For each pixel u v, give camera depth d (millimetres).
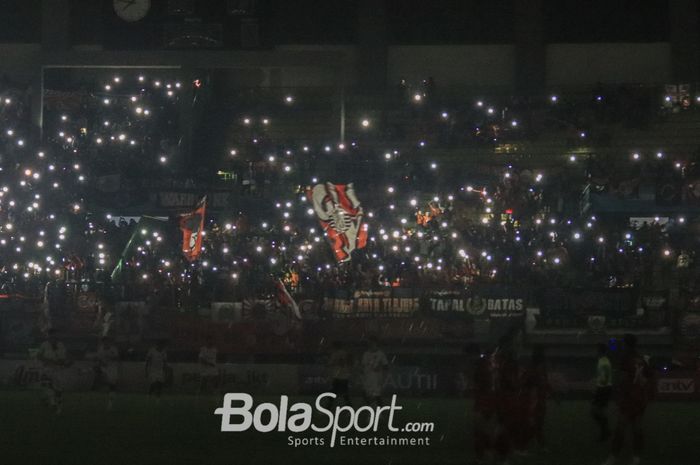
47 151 53688
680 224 50375
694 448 26250
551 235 49938
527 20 69438
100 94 62250
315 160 56188
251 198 53156
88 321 45000
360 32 69688
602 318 42719
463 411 35281
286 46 70250
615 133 60312
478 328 43031
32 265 49344
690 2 68438
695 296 43688
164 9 59844
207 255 49219
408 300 43531
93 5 71125
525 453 23844
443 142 59906
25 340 45188
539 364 24500
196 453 23844
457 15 70188
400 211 53750
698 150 54156
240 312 44000
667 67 68938
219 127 62688
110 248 50500
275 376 42750
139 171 53844
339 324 43594
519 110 60938
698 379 42031
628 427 23578
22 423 30422
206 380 41188
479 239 49938
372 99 64250
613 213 50812
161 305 45469
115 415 33094
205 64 58188
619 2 69438
